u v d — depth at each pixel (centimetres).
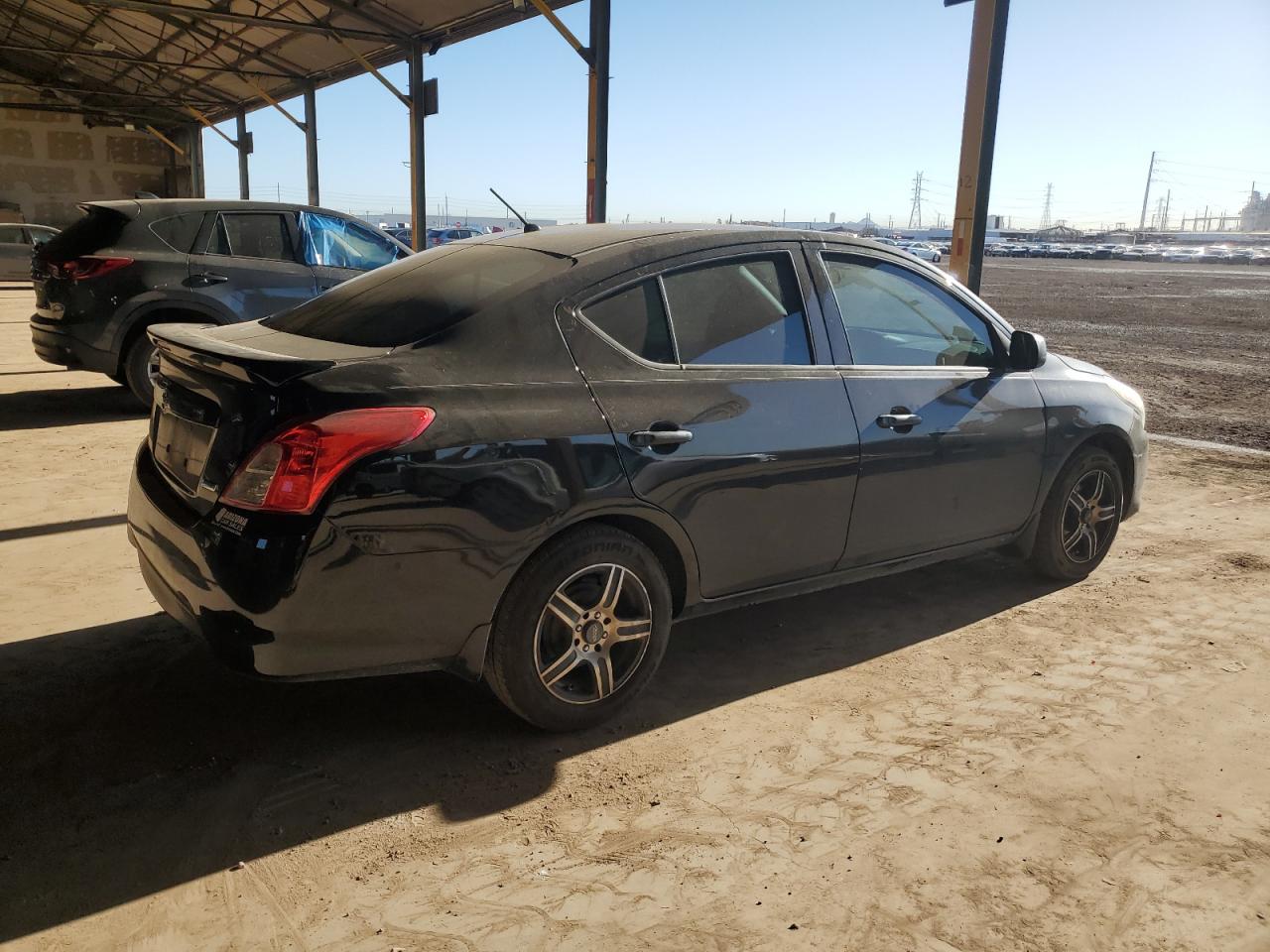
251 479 236
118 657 332
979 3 783
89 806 247
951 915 212
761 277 321
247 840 235
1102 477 425
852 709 309
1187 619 390
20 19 2297
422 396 246
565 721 282
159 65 2056
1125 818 250
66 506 506
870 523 338
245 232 752
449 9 1362
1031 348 382
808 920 209
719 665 341
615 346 284
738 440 296
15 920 204
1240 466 666
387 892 217
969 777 268
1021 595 417
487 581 254
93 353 703
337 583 235
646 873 225
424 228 1617
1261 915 213
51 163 3027
